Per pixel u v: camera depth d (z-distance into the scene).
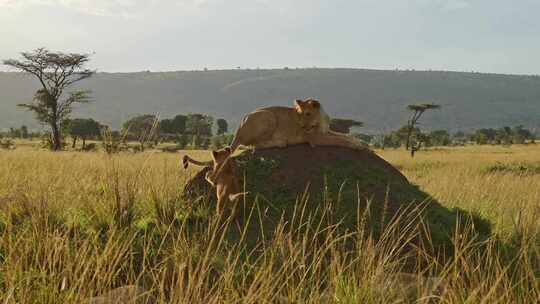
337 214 8.90
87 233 7.66
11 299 5.26
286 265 5.72
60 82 52.97
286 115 10.17
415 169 30.67
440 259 8.17
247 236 8.30
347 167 9.98
